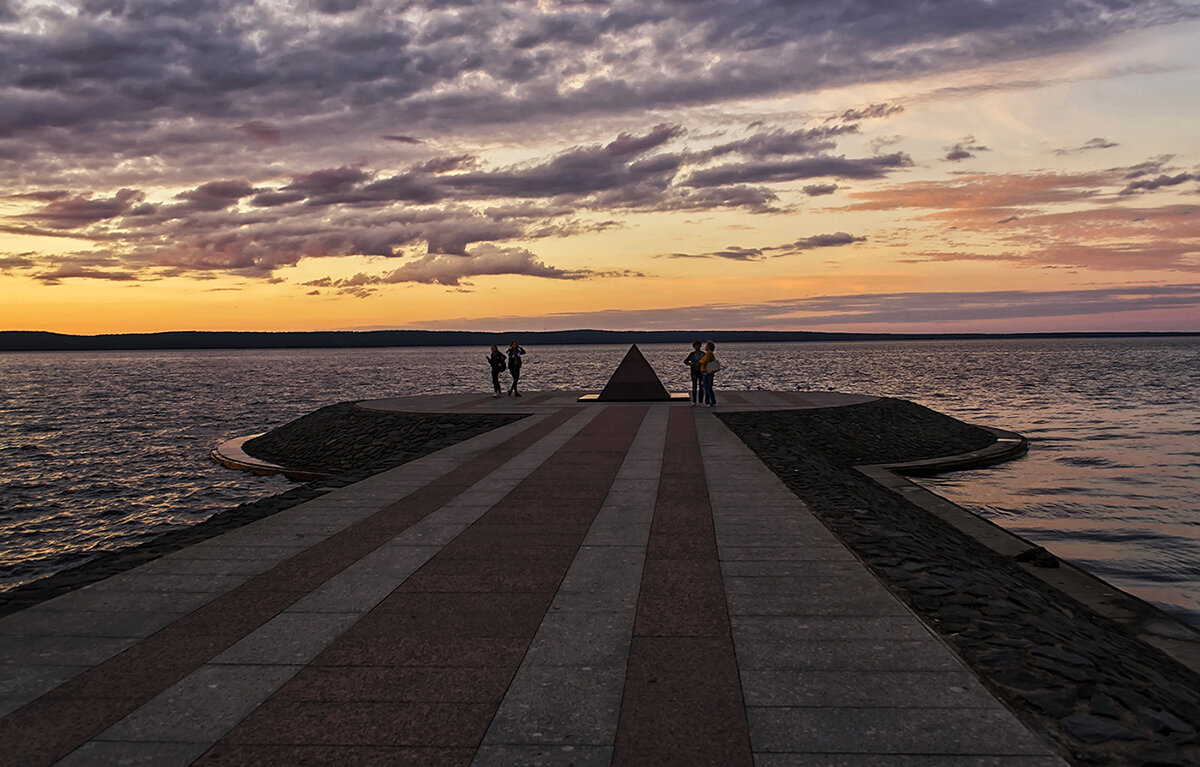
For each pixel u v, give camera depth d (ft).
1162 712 14.87
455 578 22.31
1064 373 349.20
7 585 50.93
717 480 38.04
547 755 12.36
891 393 223.30
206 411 184.14
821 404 86.69
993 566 34.68
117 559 25.27
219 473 87.92
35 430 141.69
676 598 20.29
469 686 14.99
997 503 67.26
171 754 12.48
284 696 14.62
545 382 290.97
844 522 29.94
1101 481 78.02
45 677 15.62
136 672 15.84
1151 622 30.94
